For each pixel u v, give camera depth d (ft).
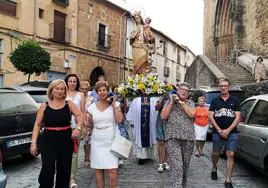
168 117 20.95
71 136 18.15
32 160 31.17
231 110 23.66
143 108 30.25
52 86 17.92
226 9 110.32
